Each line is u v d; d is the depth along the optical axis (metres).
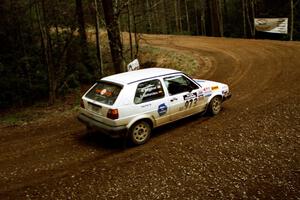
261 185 6.27
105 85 8.65
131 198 6.04
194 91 9.49
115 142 8.80
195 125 9.53
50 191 6.43
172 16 55.38
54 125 10.83
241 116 9.92
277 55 19.47
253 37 33.56
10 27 16.38
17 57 16.75
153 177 6.73
